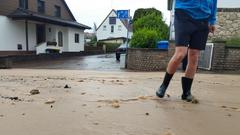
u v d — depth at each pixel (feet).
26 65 55.21
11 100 11.03
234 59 39.29
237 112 9.52
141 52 43.06
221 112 9.43
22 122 7.86
